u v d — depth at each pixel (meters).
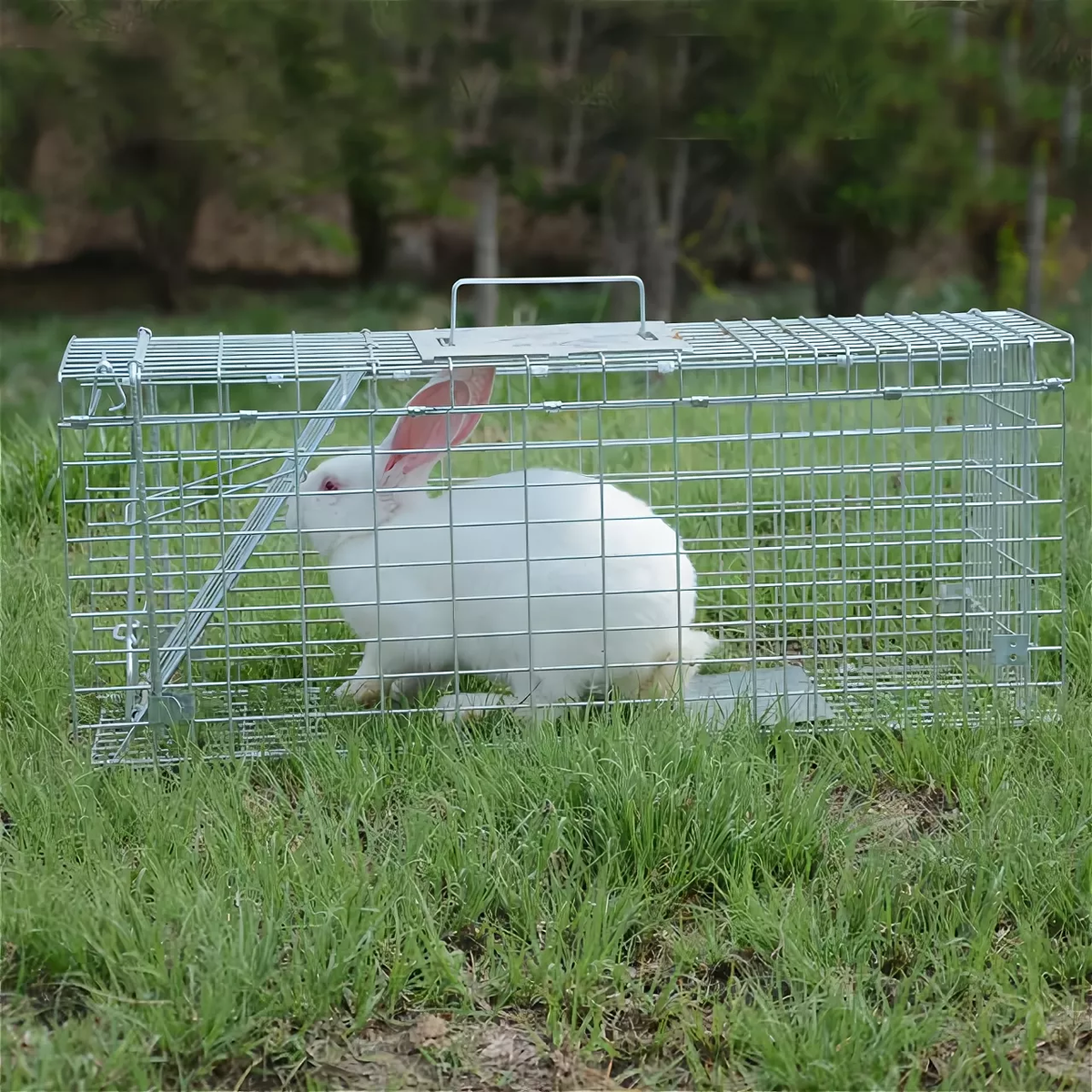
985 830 3.33
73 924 2.93
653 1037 2.80
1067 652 4.28
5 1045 2.66
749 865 3.21
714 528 5.36
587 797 3.43
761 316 11.70
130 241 13.34
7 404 9.32
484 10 10.41
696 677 4.45
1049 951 2.99
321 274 13.55
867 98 10.25
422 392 4.04
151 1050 2.69
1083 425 6.42
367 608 4.12
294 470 3.90
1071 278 11.96
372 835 3.32
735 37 10.13
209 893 3.03
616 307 11.33
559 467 5.86
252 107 10.73
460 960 2.94
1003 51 10.34
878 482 5.56
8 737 3.85
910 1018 2.73
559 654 4.06
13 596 4.67
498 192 11.27
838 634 4.53
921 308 11.78
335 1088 2.67
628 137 10.73
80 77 10.62
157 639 3.92
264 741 3.89
